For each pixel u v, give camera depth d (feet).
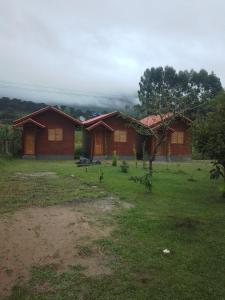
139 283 19.45
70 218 32.22
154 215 33.24
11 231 28.25
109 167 73.15
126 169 64.44
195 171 70.13
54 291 18.49
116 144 105.09
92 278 19.98
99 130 103.14
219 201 40.01
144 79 185.88
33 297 17.85
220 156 40.70
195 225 30.07
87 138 109.91
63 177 58.08
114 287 18.97
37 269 21.11
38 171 66.69
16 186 48.37
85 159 84.79
